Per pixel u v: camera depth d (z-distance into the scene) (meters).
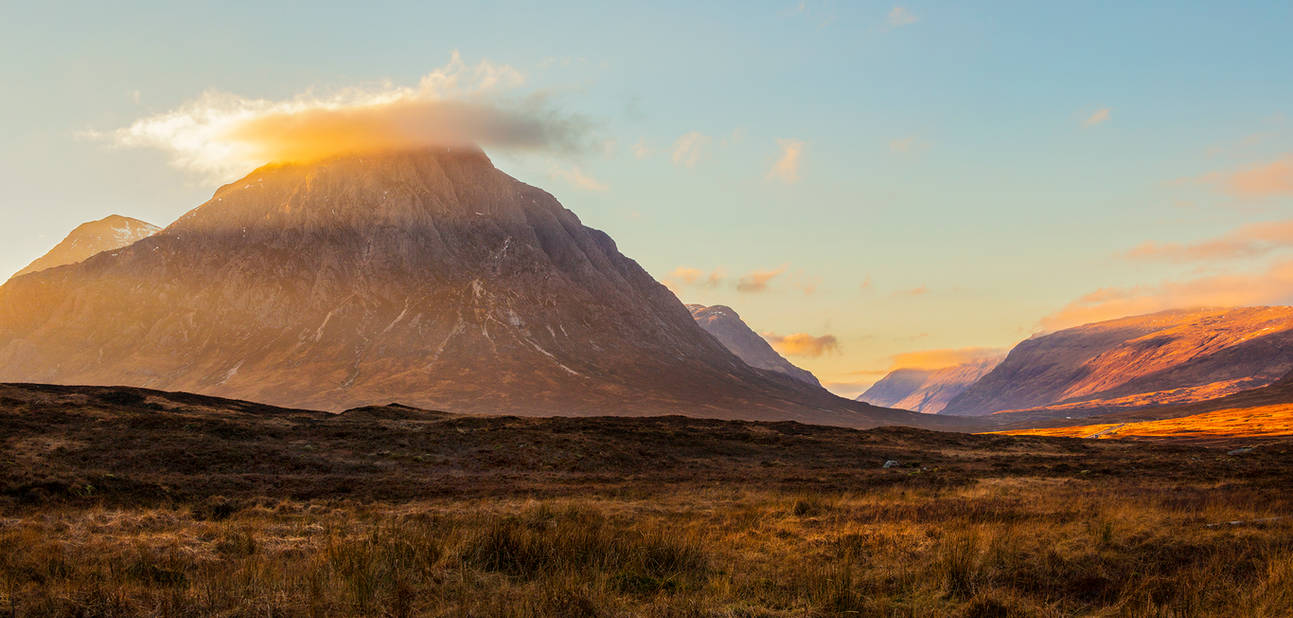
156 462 48.53
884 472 55.19
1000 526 21.69
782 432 80.31
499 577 16.88
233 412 70.56
